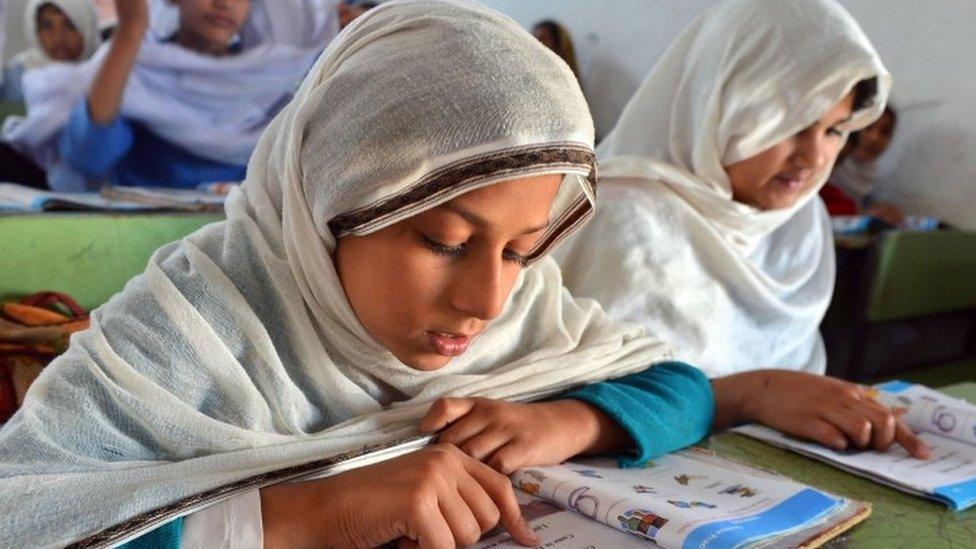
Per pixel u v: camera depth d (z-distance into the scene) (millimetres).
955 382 2217
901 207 2760
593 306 900
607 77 3475
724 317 1327
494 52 576
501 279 568
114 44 2764
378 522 504
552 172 556
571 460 703
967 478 714
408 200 542
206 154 3031
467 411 663
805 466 751
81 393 558
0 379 1061
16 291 1115
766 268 1545
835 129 1342
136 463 555
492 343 767
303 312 646
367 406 671
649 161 1336
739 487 635
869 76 1271
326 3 3223
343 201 567
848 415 800
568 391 783
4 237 1097
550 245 708
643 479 647
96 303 1187
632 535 542
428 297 568
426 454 565
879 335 2209
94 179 2834
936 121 2648
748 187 1353
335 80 607
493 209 544
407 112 554
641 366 851
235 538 498
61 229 1146
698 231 1312
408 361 616
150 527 488
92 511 487
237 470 564
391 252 569
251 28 3109
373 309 593
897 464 751
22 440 530
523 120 546
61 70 2805
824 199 2797
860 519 598
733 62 1293
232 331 618
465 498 533
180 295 604
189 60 2947
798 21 1277
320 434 624
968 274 2381
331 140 584
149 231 1232
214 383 600
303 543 515
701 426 802
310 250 616
